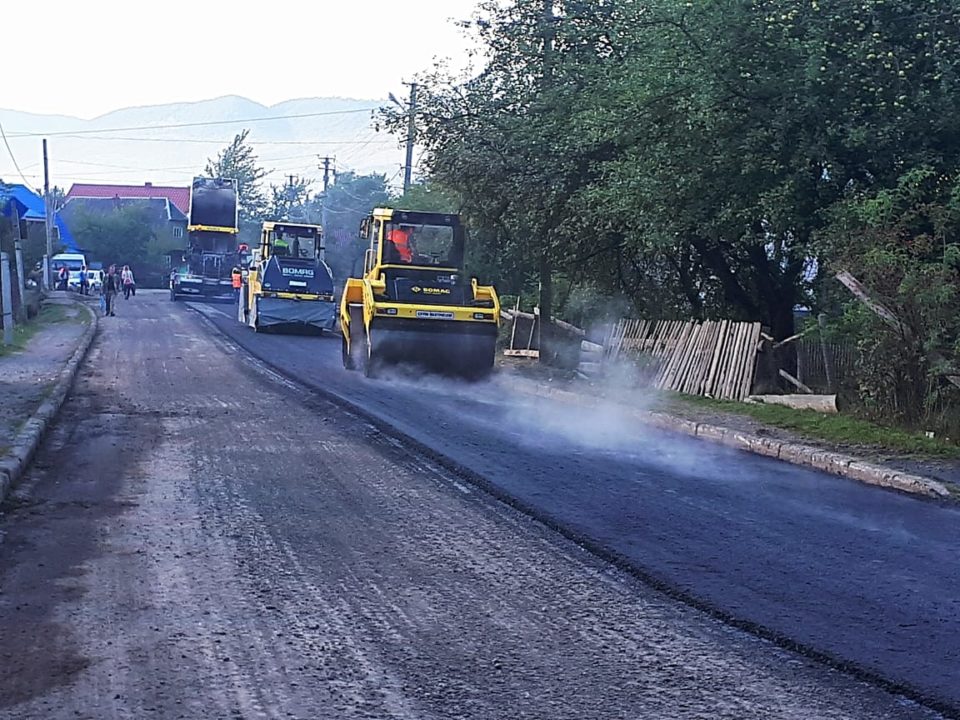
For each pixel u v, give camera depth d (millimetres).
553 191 22875
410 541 8359
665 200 19047
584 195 21328
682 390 19516
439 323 20438
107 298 40594
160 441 12812
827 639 6273
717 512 9664
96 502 9508
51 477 10609
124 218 86438
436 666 5777
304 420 14703
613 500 9961
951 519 9789
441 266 21906
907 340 14594
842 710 5277
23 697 5270
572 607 6832
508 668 5766
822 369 18469
